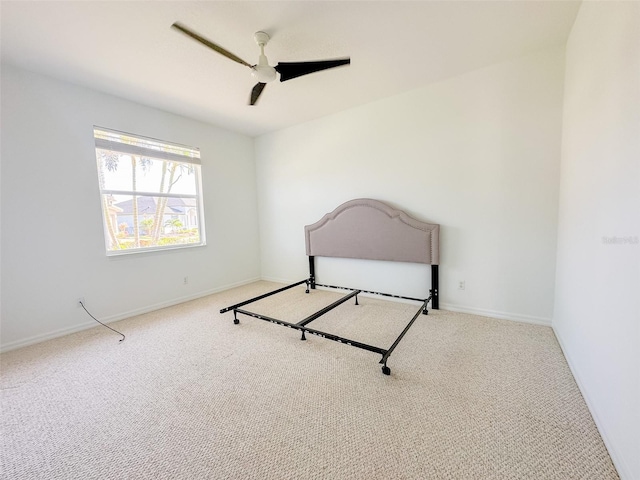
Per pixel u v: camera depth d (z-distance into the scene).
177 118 3.63
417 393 1.70
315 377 1.91
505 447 1.29
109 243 3.14
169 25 1.95
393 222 3.25
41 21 1.87
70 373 2.03
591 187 1.61
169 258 3.59
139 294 3.30
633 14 1.13
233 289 4.31
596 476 1.14
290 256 4.46
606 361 1.33
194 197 3.95
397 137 3.25
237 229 4.46
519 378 1.81
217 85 2.82
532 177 2.56
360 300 3.55
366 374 1.92
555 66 2.38
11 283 2.45
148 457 1.30
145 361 2.19
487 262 2.84
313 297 3.75
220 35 2.09
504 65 2.59
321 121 3.84
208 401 1.69
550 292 2.58
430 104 3.00
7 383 1.92
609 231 1.33
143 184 3.40
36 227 2.57
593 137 1.60
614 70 1.31
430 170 3.07
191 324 2.92
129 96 3.06
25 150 2.50
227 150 4.28
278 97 3.16
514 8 1.89
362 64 2.55
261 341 2.49
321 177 3.95
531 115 2.52
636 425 1.03
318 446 1.33
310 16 1.92
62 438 1.43
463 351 2.18
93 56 2.29
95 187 2.92
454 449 1.29
